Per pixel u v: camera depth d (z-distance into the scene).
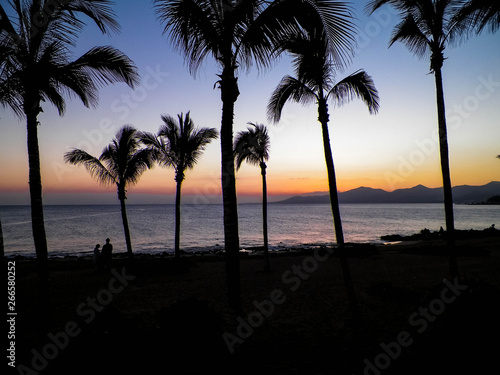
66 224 73.56
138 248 37.38
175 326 6.05
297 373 4.97
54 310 9.41
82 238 47.22
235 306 6.48
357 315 7.22
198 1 6.14
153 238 48.34
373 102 7.95
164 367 5.02
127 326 6.04
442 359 5.20
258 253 29.38
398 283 12.20
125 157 17.12
